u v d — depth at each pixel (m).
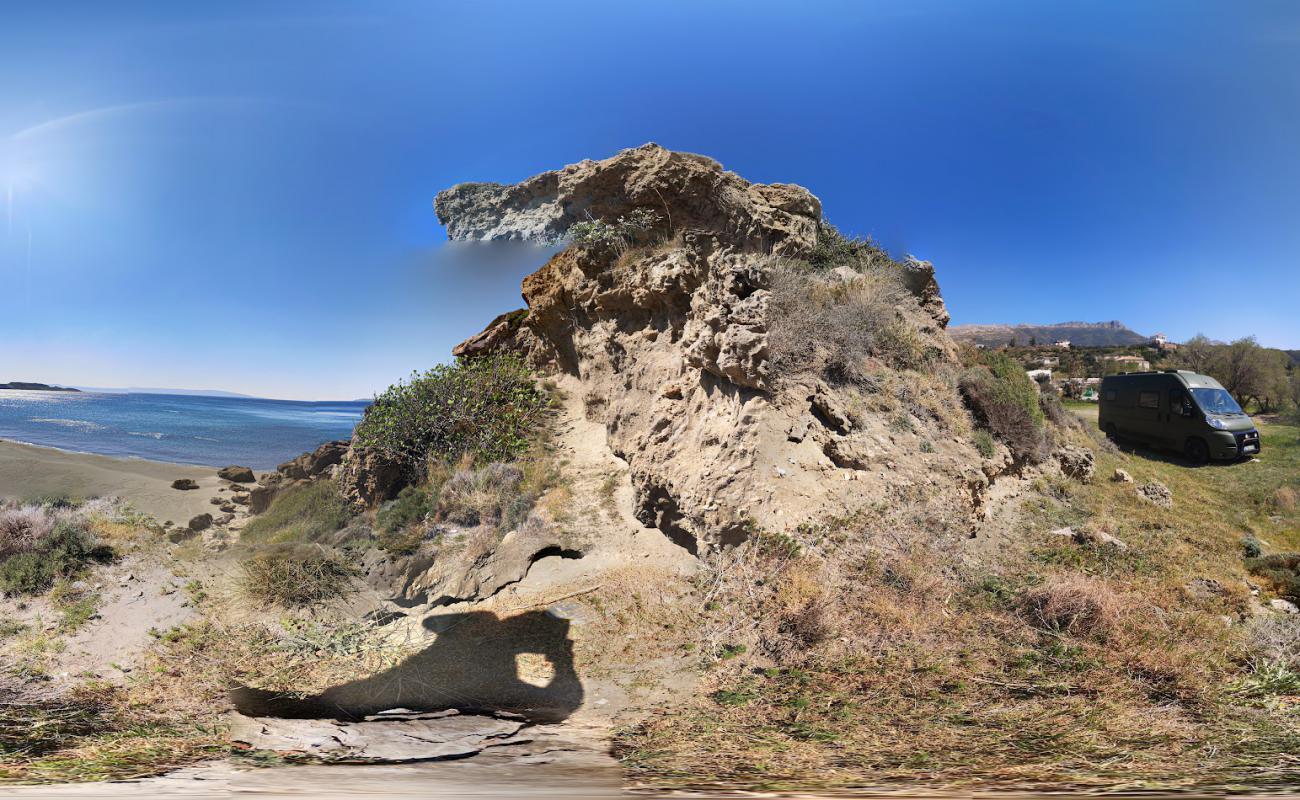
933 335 12.38
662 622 6.46
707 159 12.14
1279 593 8.49
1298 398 29.67
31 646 7.18
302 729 4.57
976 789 2.82
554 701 5.21
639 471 9.62
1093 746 3.62
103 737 4.32
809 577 6.44
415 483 11.88
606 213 12.81
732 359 8.38
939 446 9.30
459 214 13.29
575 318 13.80
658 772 3.40
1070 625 5.89
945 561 7.20
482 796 2.76
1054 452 12.74
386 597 8.35
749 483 7.52
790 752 3.78
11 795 2.68
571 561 8.36
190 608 8.22
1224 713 4.22
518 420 12.83
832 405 8.67
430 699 5.30
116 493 15.30
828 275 11.48
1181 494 13.62
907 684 4.90
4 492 15.13
